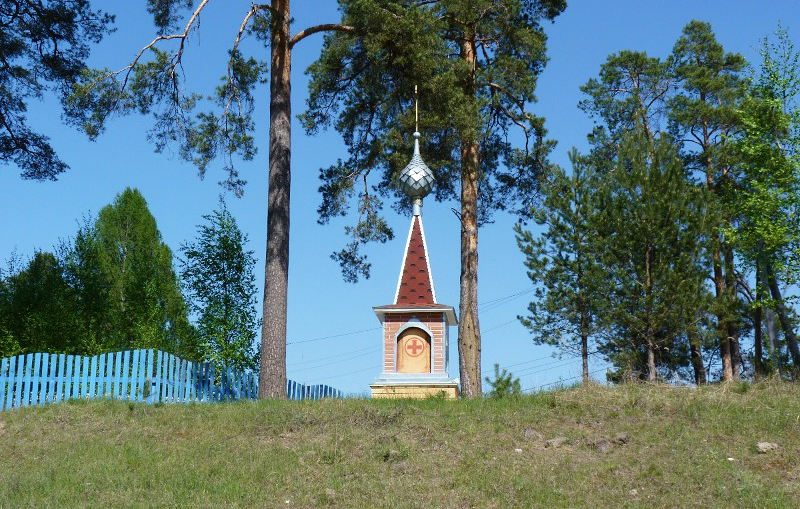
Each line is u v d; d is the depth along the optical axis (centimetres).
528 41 2684
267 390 2089
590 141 3669
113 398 1900
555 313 2939
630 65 3816
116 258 3903
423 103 2480
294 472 1370
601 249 2825
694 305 2680
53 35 2858
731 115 3478
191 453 1473
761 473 1316
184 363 2136
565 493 1259
